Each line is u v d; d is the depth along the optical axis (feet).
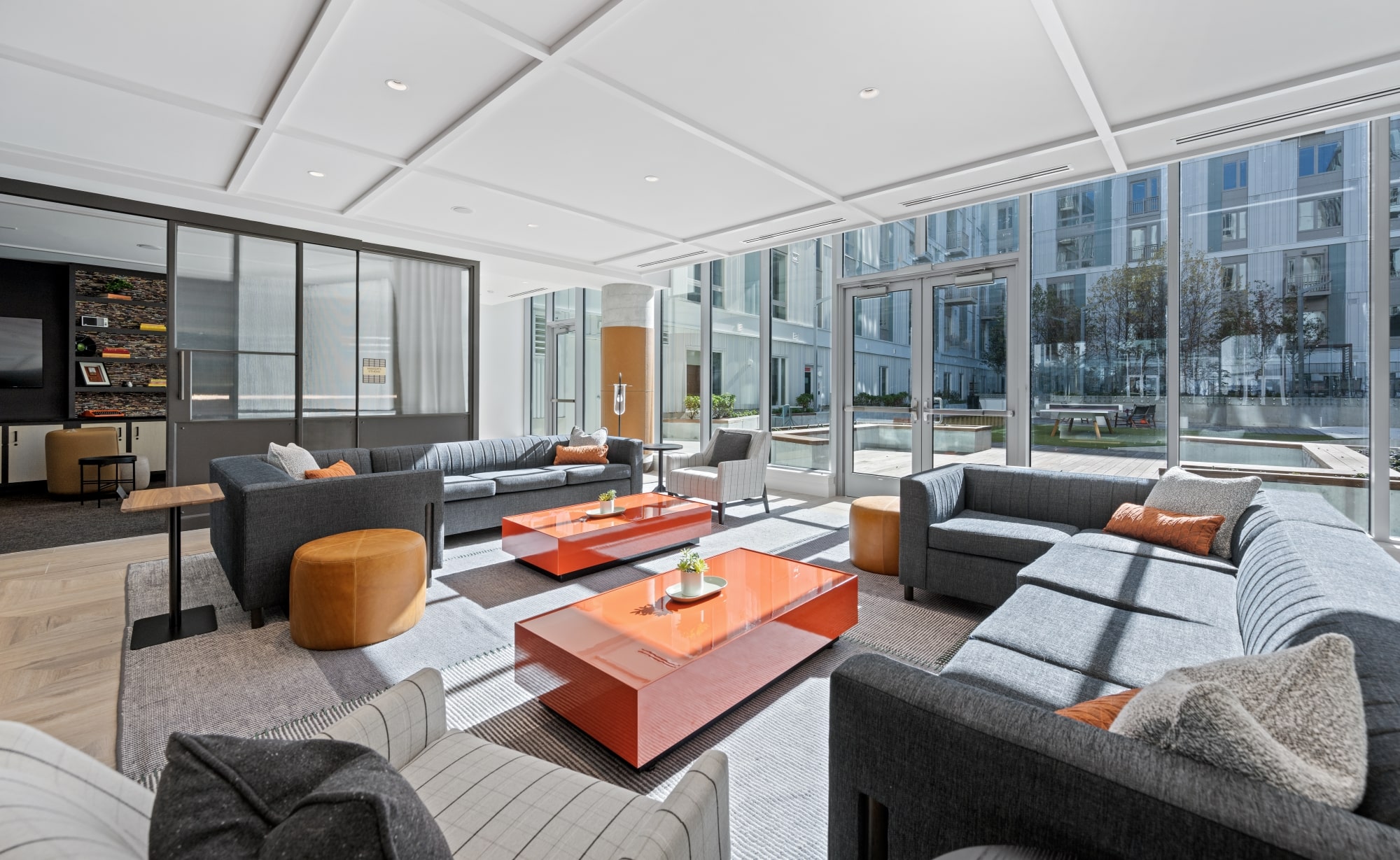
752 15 7.66
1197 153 11.56
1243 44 8.02
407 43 8.35
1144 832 2.63
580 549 11.82
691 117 10.50
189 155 12.49
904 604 10.80
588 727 6.33
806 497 20.94
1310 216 12.16
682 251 20.53
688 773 3.52
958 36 8.07
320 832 1.78
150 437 23.67
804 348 21.71
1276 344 12.55
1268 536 7.36
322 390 18.02
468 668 8.26
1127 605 6.99
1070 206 15.39
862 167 12.70
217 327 16.16
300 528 9.79
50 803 1.98
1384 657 3.55
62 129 11.26
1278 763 2.52
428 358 20.20
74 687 7.66
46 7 7.71
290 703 7.32
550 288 26.73
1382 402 11.39
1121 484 11.03
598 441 19.67
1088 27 7.72
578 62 8.77
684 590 8.23
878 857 3.62
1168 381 13.82
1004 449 16.87
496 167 12.82
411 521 11.30
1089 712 3.63
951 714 3.28
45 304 22.57
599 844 3.29
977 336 17.42
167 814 1.96
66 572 12.17
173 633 9.23
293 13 7.88
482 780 3.83
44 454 21.42
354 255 18.56
